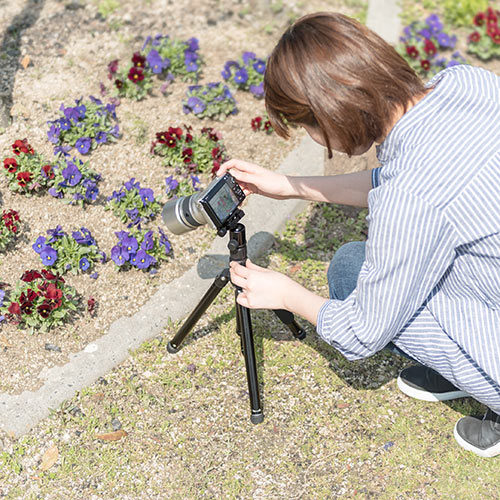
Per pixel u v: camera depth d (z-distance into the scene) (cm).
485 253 205
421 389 303
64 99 421
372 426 297
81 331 327
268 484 277
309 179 286
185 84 452
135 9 509
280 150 423
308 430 296
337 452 288
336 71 187
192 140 402
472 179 193
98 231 365
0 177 366
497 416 277
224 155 407
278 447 289
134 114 423
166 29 497
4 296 328
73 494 271
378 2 565
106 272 351
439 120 198
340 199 289
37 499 270
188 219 269
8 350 316
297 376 317
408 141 199
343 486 276
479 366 231
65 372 311
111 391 307
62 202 368
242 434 294
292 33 196
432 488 275
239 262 254
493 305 224
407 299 209
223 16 520
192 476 279
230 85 457
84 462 281
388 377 318
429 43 496
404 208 193
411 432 295
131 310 338
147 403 303
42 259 336
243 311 272
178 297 346
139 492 273
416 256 198
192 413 301
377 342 221
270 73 199
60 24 481
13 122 397
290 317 310
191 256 365
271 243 379
